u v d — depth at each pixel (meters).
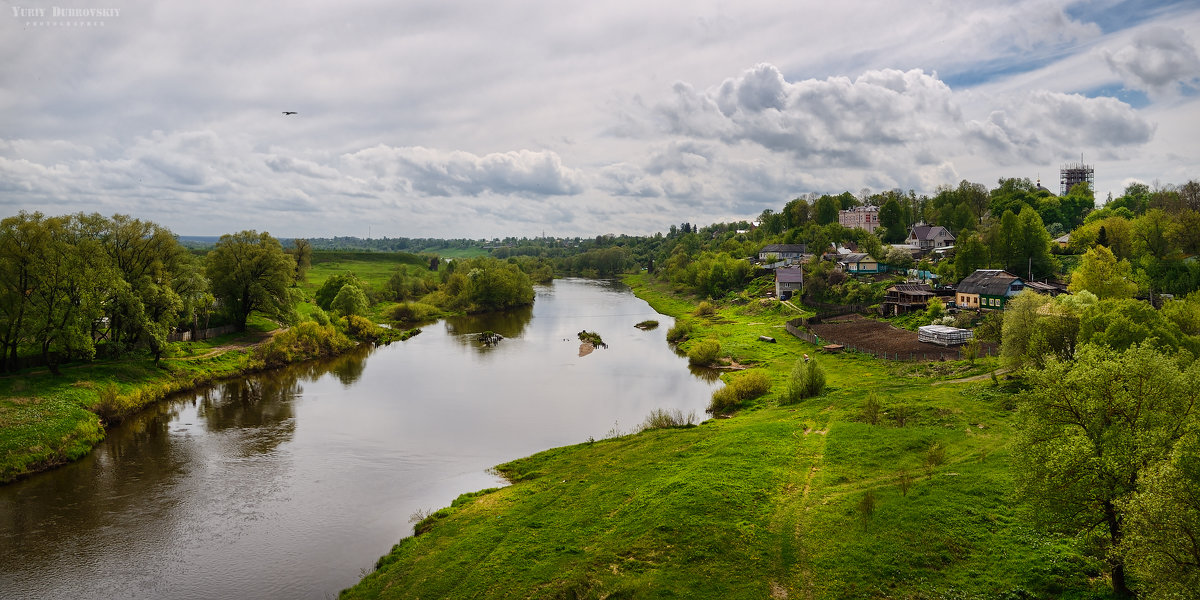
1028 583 25.89
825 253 156.88
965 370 64.06
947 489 34.69
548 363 90.00
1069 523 24.06
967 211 173.75
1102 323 48.53
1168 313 55.47
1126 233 113.50
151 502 42.88
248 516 40.88
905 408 51.34
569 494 40.50
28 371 63.25
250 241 98.62
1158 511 19.12
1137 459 22.20
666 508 35.78
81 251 65.25
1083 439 23.41
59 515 40.88
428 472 48.03
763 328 108.88
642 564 30.80
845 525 32.41
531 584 29.98
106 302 67.50
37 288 61.31
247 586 33.09
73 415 54.53
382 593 30.72
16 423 50.56
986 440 42.31
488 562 32.41
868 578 27.84
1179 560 18.72
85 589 32.84
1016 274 109.94
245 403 67.94
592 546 33.16
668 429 54.84
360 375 82.56
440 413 63.88
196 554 36.22
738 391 65.00
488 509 39.62
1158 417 23.19
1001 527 30.42
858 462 40.84
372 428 58.88
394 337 113.00
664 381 78.00
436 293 166.50
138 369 69.94
